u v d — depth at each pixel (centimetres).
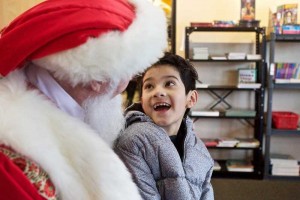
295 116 348
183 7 370
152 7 64
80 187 54
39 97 56
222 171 360
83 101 64
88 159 55
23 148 50
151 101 110
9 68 54
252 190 321
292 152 387
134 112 106
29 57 54
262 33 341
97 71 55
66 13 54
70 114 62
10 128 51
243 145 355
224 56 361
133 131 97
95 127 72
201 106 383
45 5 57
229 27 339
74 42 53
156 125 103
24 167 50
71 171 54
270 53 338
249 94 379
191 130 119
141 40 57
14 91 55
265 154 351
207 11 369
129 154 93
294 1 365
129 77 63
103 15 55
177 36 374
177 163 96
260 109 354
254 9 347
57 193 53
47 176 52
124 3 63
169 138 103
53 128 55
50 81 59
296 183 340
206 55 350
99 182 55
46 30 53
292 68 348
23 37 53
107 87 62
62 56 53
